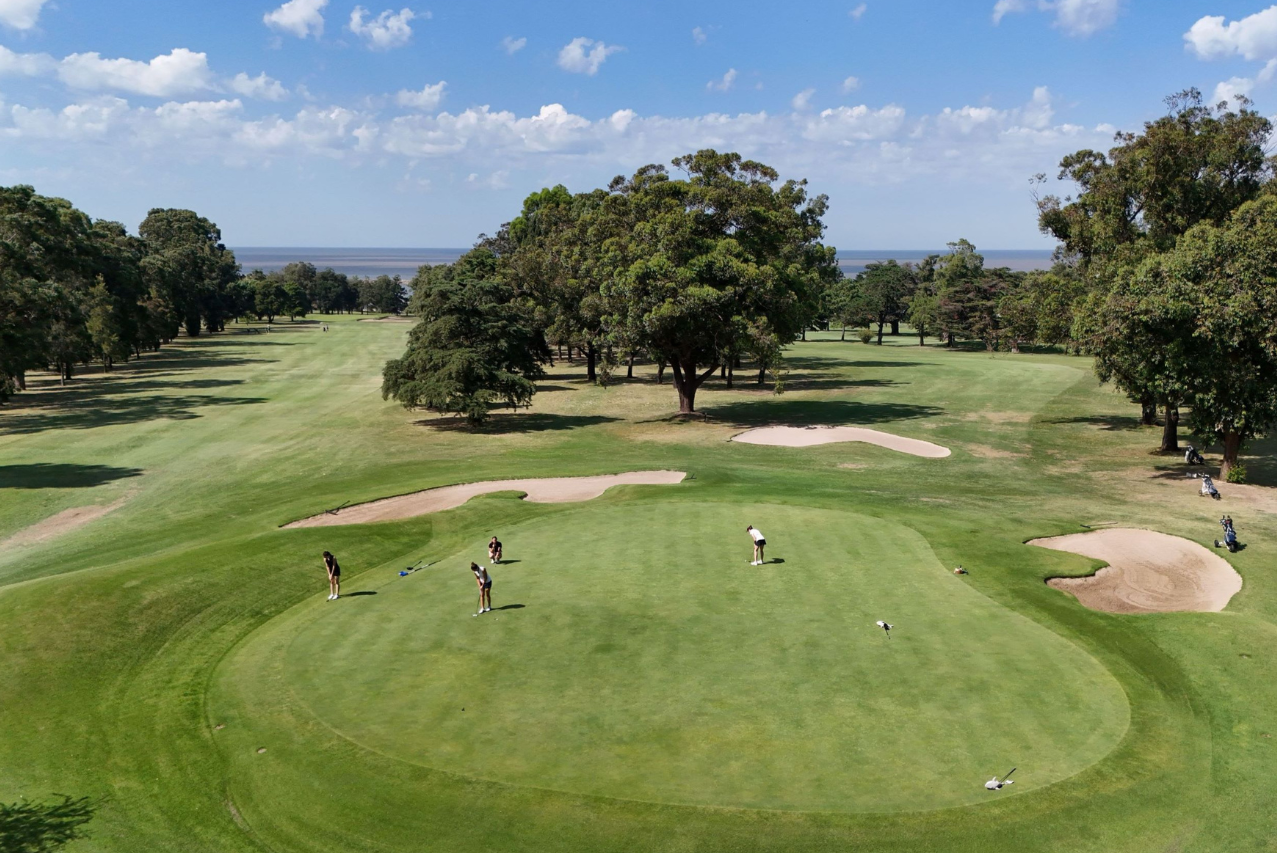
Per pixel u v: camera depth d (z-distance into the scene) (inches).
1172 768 650.2
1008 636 892.6
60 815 633.0
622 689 773.3
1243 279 1499.8
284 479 1921.8
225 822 621.9
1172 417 2063.2
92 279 4552.2
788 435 2369.6
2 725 769.6
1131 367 1720.0
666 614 951.0
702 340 2461.9
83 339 3831.2
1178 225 2244.1
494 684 790.5
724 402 3120.1
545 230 4153.5
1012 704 741.9
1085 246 2468.0
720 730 698.8
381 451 2247.8
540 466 1930.4
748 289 2375.7
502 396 2701.8
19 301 2842.0
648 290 2391.7
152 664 904.3
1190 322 1555.1
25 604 996.6
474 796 617.9
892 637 884.6
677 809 595.8
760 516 1386.6
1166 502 1571.1
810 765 647.8
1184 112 2209.6
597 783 629.9
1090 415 2662.4
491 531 1343.5
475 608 986.7
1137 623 948.6
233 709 773.9
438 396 2474.2
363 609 1001.5
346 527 1376.7
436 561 1197.1
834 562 1138.7
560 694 767.1
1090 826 580.1
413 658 854.5
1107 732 700.0
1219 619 943.0
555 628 916.6
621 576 1083.9
